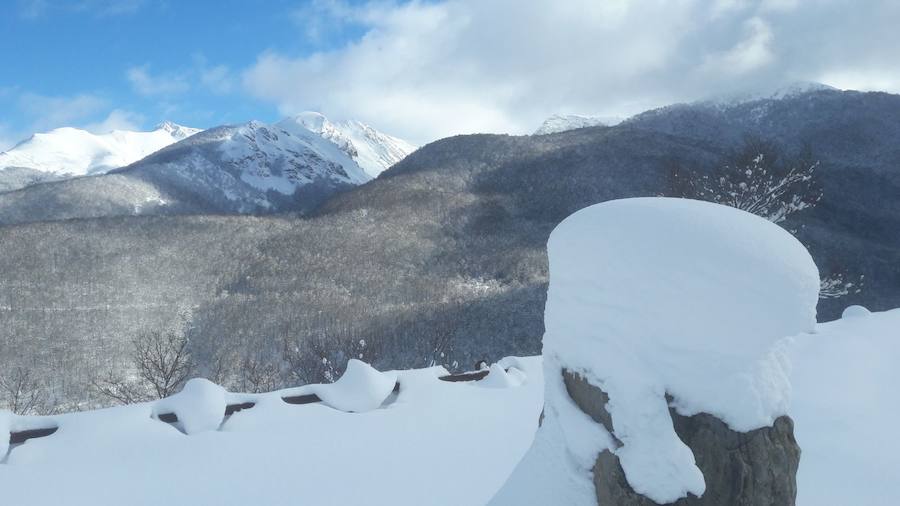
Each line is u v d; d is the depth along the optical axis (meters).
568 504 2.19
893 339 6.46
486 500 3.59
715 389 1.94
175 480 3.69
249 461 3.95
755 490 1.94
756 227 2.05
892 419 4.77
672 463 1.90
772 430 2.00
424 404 4.95
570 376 2.27
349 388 5.00
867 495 3.72
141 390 24.45
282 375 26.12
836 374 5.59
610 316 2.07
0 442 3.85
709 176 14.78
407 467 3.94
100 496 3.50
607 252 2.10
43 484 3.56
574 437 2.17
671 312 1.96
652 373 1.98
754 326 1.91
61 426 4.19
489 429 4.56
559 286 2.29
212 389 4.59
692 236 1.99
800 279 1.93
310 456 4.05
